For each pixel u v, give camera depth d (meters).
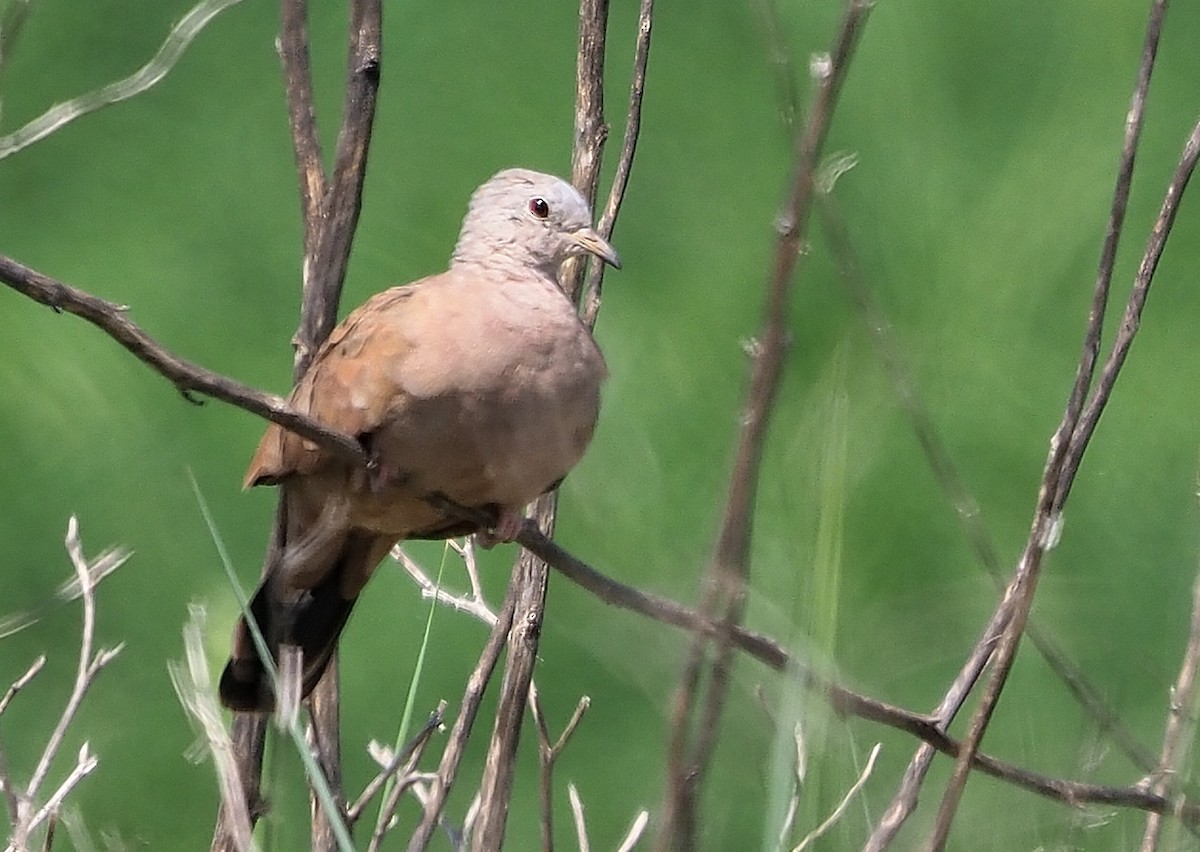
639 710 13.94
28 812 7.47
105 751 13.69
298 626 8.42
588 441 8.33
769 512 6.34
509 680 7.83
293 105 8.32
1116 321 16.11
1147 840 7.38
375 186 16.75
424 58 17.31
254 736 7.88
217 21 16.89
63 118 7.32
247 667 8.13
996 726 9.15
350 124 8.17
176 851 13.38
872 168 16.77
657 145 17.19
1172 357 15.89
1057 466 7.21
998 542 14.39
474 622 14.43
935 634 7.78
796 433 6.24
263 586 8.38
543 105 17.25
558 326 8.16
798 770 6.43
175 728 14.04
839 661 6.80
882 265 16.17
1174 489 14.59
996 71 17.17
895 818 7.08
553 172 17.03
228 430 15.64
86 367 15.73
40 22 16.56
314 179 8.27
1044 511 7.17
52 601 8.21
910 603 8.46
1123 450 15.14
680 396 15.52
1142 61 7.45
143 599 14.88
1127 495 14.65
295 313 16.31
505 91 17.25
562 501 12.48
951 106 17.06
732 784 6.38
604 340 15.68
